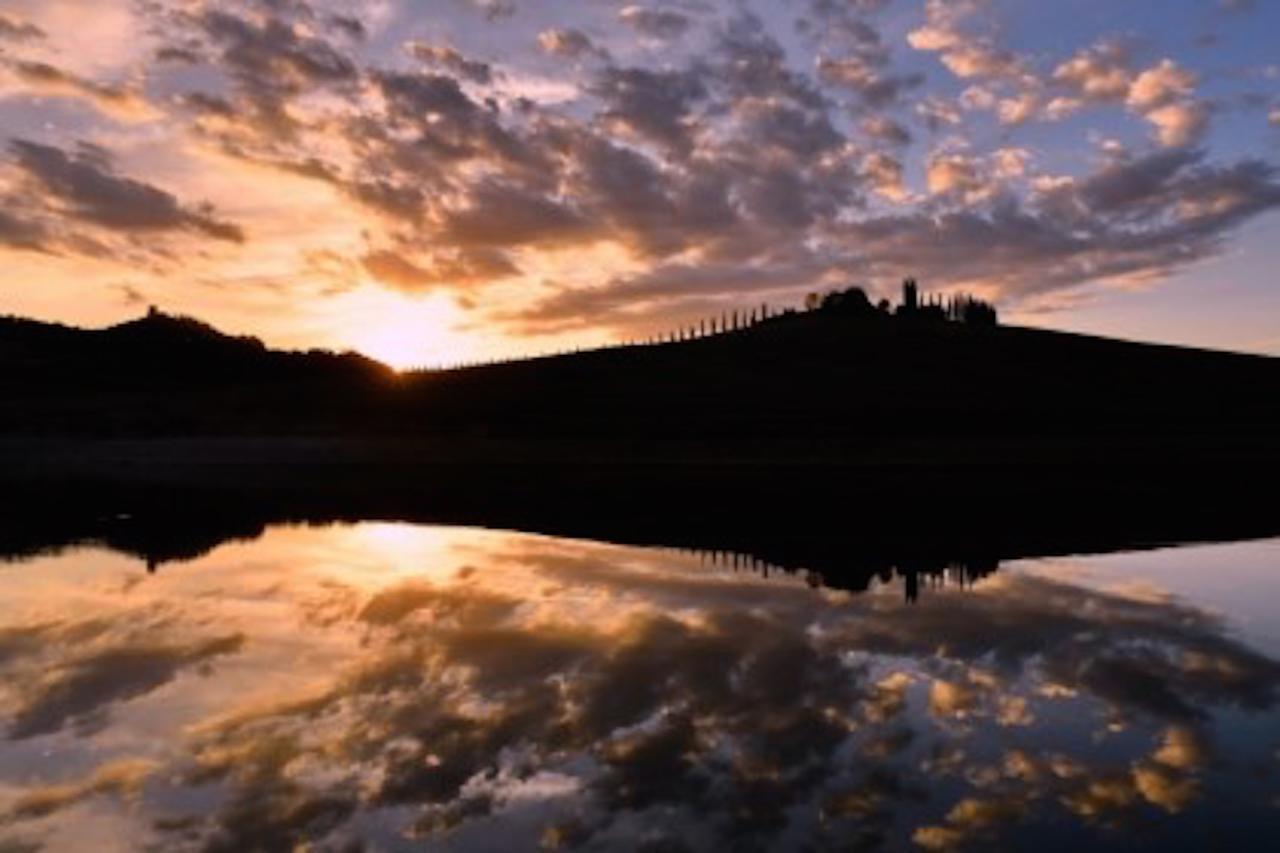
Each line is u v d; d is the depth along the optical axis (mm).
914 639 13414
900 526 28000
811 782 7848
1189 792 7570
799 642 13234
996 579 18703
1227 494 38344
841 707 10062
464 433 75000
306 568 20500
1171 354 102500
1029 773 8031
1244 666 11828
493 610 15641
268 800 7516
